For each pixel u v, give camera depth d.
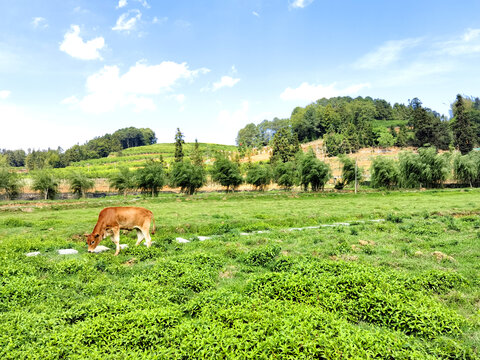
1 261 9.19
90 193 73.50
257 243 13.45
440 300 6.93
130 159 147.00
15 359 4.70
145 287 7.50
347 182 60.94
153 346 5.14
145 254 10.95
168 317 5.85
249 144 190.88
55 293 7.33
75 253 11.77
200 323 5.66
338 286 7.15
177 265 9.12
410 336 5.41
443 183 58.19
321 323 5.44
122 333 5.38
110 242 13.36
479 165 54.34
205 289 7.89
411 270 9.21
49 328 5.61
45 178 55.31
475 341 5.32
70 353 4.89
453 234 14.12
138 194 70.81
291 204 34.56
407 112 179.38
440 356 4.93
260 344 4.86
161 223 19.53
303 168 56.88
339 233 15.12
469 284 7.70
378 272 7.98
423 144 112.94
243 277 8.98
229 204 36.03
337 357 4.54
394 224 17.06
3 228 18.12
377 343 4.88
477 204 26.50
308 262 9.50
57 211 29.91
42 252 11.71
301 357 4.57
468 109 138.50
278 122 187.62
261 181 64.94
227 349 4.80
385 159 56.91
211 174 63.78
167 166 107.44
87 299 7.23
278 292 7.18
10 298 6.85
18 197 59.53
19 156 174.88
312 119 163.38
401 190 51.53
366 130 135.12
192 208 31.11
